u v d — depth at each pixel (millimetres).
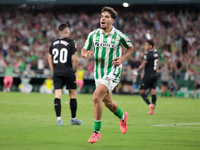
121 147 13102
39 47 76062
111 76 14688
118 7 82938
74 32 80000
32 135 16078
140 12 82500
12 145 13234
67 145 13438
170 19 80125
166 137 15938
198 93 65000
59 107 20750
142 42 75500
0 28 81562
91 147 13023
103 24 14906
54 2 70000
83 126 20234
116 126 20344
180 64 69562
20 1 70750
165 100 52281
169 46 75062
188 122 23375
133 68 67875
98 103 13938
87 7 84500
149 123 22500
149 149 12672
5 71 66000
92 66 69812
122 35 15141
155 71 30734
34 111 30281
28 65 69875
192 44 75562
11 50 75438
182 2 66125
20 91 69312
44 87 67625
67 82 20953
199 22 79438
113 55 15086
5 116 25688
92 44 15383
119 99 51969
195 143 14203
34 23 83188
